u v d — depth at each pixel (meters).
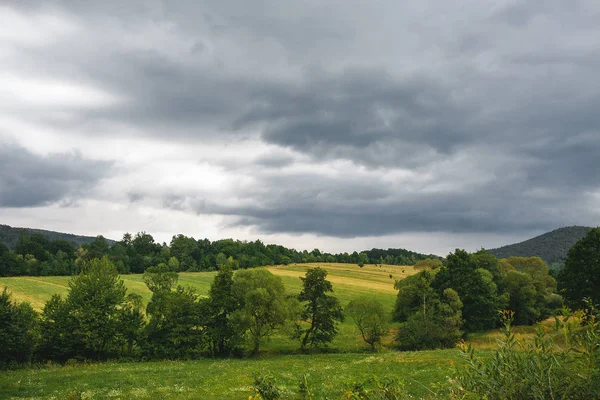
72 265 154.88
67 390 29.66
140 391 29.28
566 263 59.44
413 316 66.38
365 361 42.62
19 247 158.50
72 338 58.59
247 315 65.06
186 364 51.97
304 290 72.75
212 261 195.25
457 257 77.94
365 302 71.31
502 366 5.71
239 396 27.42
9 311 51.78
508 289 85.94
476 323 74.38
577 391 5.16
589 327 5.39
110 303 63.59
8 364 50.91
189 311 65.94
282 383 29.89
